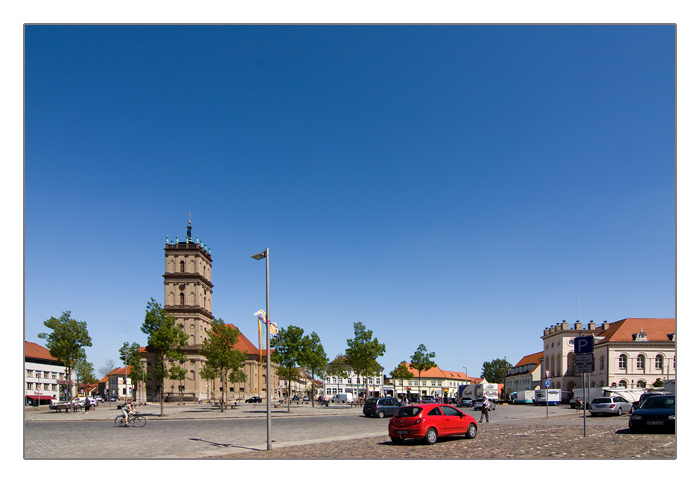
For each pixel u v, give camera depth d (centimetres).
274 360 5272
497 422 3797
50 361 10712
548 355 10744
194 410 5944
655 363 8631
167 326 4766
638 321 9081
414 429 2042
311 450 1927
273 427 3303
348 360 7175
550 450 1759
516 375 13238
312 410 6153
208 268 9981
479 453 1736
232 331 5553
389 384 15500
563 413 5434
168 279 9244
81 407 6538
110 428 3247
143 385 9112
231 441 2342
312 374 6538
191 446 2134
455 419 2181
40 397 10112
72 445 2208
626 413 4528
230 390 10138
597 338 9381
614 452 1662
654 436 2069
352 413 5372
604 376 8800
